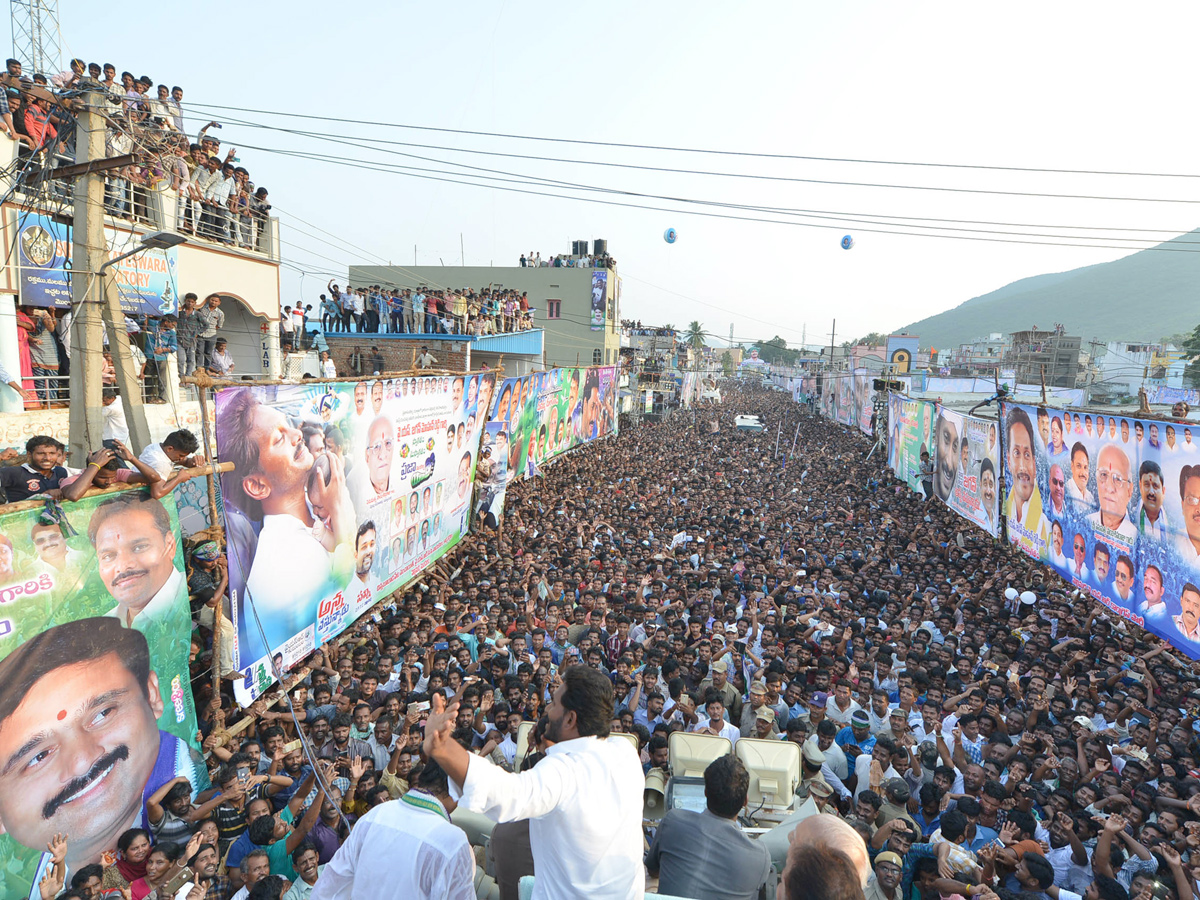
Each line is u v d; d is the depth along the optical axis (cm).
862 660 982
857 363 6862
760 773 484
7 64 1025
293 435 840
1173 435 1022
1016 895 510
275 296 1709
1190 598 986
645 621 1129
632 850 252
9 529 493
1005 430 1648
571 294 4862
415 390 1192
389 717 736
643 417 5556
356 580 1004
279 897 488
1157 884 543
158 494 607
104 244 737
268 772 678
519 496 1988
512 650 970
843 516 2248
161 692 614
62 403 1088
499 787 214
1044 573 1483
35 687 506
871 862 566
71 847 525
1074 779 717
